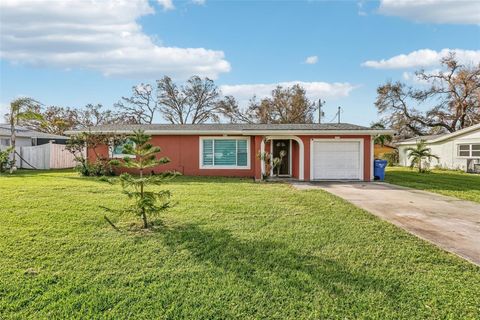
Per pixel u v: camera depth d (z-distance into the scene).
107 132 15.56
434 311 3.09
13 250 4.55
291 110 37.31
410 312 3.08
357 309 3.13
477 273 3.91
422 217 6.90
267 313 3.07
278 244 4.91
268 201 8.42
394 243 5.00
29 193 8.95
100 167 14.78
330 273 3.90
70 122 34.53
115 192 9.38
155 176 5.70
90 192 9.33
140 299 3.31
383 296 3.37
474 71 31.17
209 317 3.02
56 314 3.05
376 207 7.98
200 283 3.65
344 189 11.45
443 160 23.64
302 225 6.02
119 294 3.40
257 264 4.16
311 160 14.64
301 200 8.63
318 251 4.64
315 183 13.48
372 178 14.60
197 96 36.88
